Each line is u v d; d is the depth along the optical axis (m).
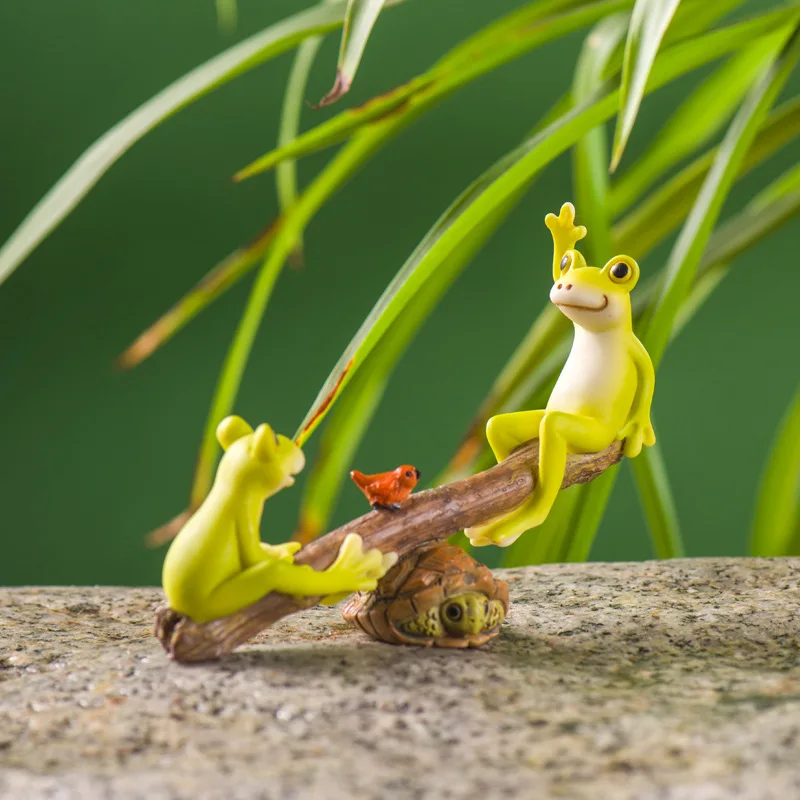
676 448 1.73
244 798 0.64
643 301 0.81
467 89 1.74
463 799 0.64
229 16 0.92
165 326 0.85
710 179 0.77
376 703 0.67
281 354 1.75
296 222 0.84
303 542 0.87
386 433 1.75
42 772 0.65
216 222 1.74
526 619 0.72
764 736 0.65
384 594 0.70
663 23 0.72
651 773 0.64
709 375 1.73
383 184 1.75
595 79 0.83
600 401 0.71
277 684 0.68
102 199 1.73
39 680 0.68
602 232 0.81
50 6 1.70
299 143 0.79
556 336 0.86
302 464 0.69
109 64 1.72
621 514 1.68
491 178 0.76
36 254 1.73
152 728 0.66
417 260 0.74
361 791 0.64
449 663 0.69
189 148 1.73
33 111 1.71
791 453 0.89
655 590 0.74
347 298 1.75
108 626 0.73
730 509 1.72
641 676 0.69
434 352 1.75
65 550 1.72
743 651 0.70
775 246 1.70
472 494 0.70
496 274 1.74
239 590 0.68
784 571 0.75
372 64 1.71
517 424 0.71
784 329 1.71
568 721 0.66
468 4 1.70
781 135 0.85
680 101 1.66
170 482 1.73
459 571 0.70
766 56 0.85
